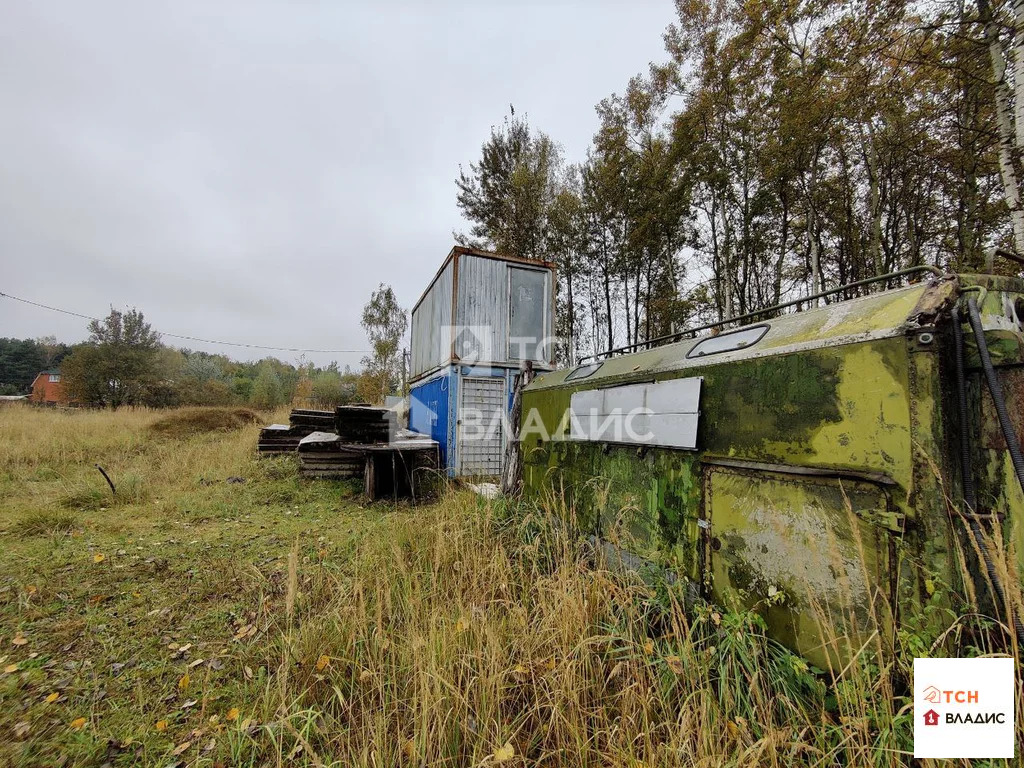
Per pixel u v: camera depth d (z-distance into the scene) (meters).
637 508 2.61
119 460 8.16
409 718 1.80
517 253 15.69
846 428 1.56
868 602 1.42
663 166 12.00
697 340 2.58
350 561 3.53
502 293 8.03
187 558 3.82
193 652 2.46
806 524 1.65
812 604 1.50
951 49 5.85
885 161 8.82
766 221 11.41
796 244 11.44
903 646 1.29
